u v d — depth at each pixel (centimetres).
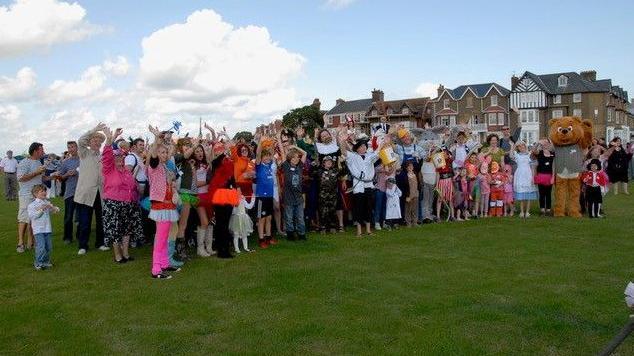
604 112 6838
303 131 1309
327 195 1155
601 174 1345
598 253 923
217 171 928
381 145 1221
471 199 1371
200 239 948
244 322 600
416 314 617
